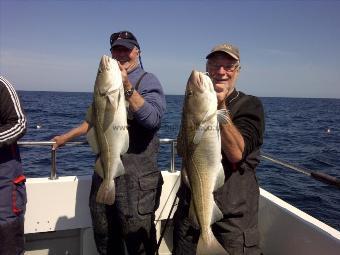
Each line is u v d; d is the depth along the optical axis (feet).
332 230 4.47
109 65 4.72
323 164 21.52
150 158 5.31
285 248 5.10
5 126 4.50
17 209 4.69
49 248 6.34
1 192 4.54
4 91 4.52
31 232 5.93
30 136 27.22
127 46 5.28
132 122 5.15
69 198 6.08
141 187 5.20
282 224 5.17
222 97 4.36
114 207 5.53
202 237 3.99
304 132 42.50
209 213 3.95
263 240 5.63
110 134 4.73
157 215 6.51
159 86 5.41
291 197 13.47
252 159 4.48
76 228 6.20
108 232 5.63
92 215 5.65
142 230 5.29
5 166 4.55
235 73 4.40
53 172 6.12
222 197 4.42
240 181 4.44
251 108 4.26
